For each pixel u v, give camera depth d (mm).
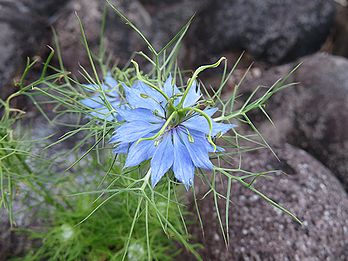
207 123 91
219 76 208
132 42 187
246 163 146
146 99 93
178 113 89
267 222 135
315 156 171
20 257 147
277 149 152
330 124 170
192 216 144
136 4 197
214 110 93
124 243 137
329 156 170
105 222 139
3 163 121
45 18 185
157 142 86
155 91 94
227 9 210
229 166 145
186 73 204
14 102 165
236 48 210
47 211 144
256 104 101
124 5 192
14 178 128
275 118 176
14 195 136
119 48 184
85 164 153
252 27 208
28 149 136
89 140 149
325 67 179
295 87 178
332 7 216
